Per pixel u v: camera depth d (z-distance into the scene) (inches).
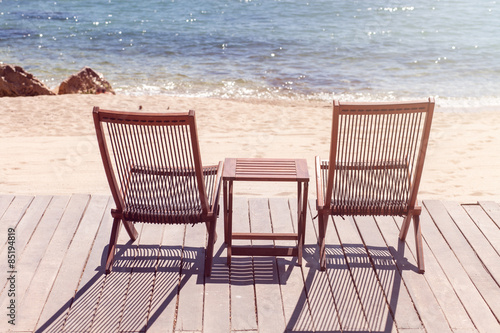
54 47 778.8
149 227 174.6
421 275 149.9
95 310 135.0
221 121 392.5
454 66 643.5
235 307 136.4
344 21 1018.7
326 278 148.9
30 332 126.8
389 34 875.4
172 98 465.4
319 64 661.9
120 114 132.6
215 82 575.5
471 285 145.3
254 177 147.1
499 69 624.7
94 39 840.3
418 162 141.7
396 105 132.3
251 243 168.1
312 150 320.8
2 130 357.4
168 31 909.8
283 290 143.6
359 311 135.3
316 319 132.1
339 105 132.6
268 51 739.4
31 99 446.9
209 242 151.1
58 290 142.2
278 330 128.3
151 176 146.6
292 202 192.1
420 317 132.9
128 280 147.4
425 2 1267.2
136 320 131.5
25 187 242.8
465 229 173.0
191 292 142.4
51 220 176.2
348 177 149.3
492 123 400.5
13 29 933.8
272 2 1280.8
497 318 132.4
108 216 179.8
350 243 166.7
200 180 140.3
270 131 366.0
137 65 659.4
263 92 536.4
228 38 840.9
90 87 500.4
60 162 285.0
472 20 1008.9
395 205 151.6
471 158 308.0
